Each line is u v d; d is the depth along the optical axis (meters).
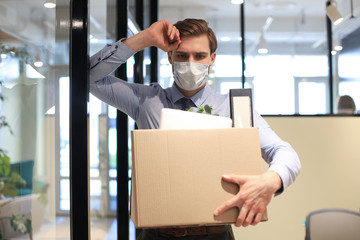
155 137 1.16
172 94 1.56
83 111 1.52
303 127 3.86
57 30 1.54
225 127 1.24
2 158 1.34
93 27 2.13
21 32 1.43
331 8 4.04
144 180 1.15
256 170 1.19
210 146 1.18
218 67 4.40
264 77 4.73
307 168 3.84
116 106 1.62
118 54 1.49
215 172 1.17
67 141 1.55
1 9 1.35
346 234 2.54
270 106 4.60
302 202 3.81
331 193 3.82
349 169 3.84
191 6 4.48
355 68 4.63
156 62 3.94
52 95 1.55
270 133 1.45
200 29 1.44
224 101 1.55
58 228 1.53
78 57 1.52
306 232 2.56
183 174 1.16
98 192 2.26
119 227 2.90
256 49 4.95
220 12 4.49
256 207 1.16
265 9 5.01
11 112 1.38
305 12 5.10
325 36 5.05
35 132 1.49
